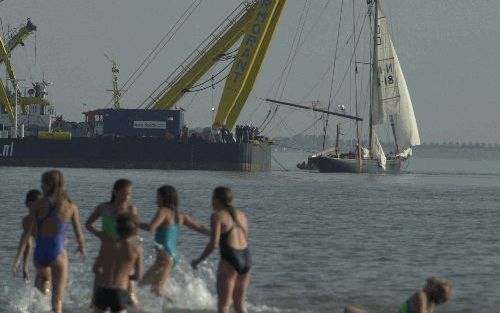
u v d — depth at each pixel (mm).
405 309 54031
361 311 57031
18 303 73062
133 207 65188
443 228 170250
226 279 61406
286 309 75562
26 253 71000
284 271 98562
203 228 68812
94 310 57719
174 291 79750
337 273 98250
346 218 192375
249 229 156500
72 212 64750
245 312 62906
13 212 180500
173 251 68750
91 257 105750
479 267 107375
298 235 146125
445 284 53656
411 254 120625
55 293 63906
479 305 79938
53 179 64188
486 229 169250
